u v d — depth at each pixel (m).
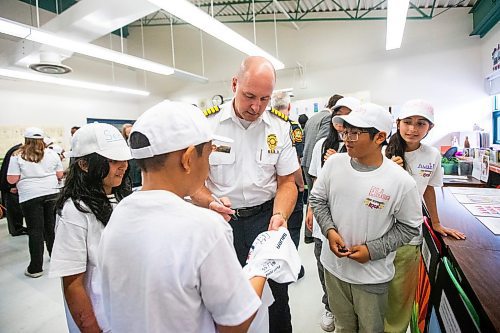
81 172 0.98
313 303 2.18
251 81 1.05
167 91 8.59
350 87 6.33
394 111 5.80
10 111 5.98
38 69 4.47
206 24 3.19
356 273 1.21
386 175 1.15
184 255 0.54
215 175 1.21
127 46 8.33
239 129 1.22
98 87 5.80
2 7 5.56
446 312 0.97
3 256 3.27
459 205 1.71
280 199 1.23
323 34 6.49
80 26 4.01
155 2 2.64
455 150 4.16
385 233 1.18
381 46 5.98
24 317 2.15
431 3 5.17
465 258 1.05
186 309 0.55
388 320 1.42
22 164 2.69
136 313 0.57
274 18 6.55
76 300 0.91
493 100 4.84
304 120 4.36
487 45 4.86
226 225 0.63
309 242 3.06
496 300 0.80
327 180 1.29
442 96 5.45
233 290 0.57
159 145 0.59
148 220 0.57
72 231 0.92
